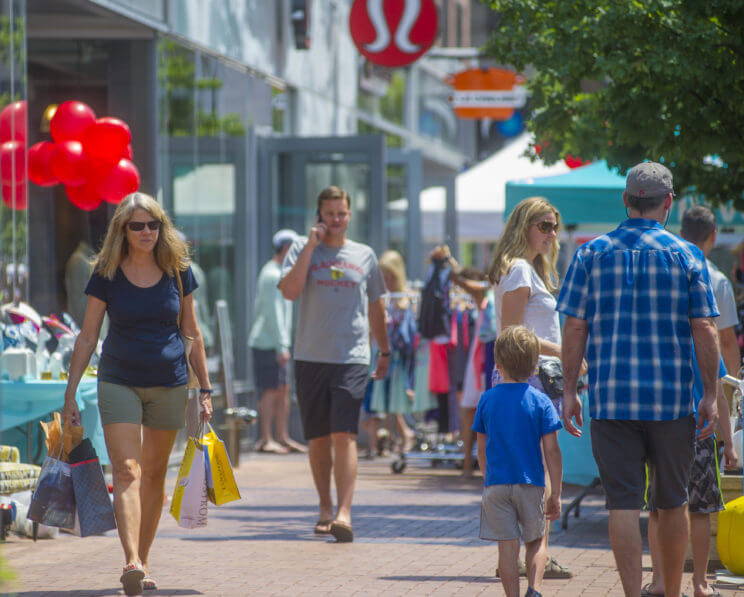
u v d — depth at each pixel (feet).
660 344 63.98
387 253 160.04
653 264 64.49
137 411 75.72
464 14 284.61
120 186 117.80
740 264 145.07
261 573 81.87
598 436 64.95
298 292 97.55
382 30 184.44
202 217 153.48
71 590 75.25
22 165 103.24
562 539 96.43
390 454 173.88
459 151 336.49
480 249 386.11
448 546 93.45
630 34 102.53
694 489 73.61
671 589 65.92
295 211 181.16
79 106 117.29
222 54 159.84
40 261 129.80
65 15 129.90
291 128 198.18
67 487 74.74
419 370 158.20
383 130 256.32
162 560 86.94
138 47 136.98
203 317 152.56
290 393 183.21
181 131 146.10
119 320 75.92
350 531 94.79
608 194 126.21
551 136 122.31
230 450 155.63
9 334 104.88
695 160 111.34
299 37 193.98
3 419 104.22
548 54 111.24
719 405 74.49
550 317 79.61
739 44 102.94
